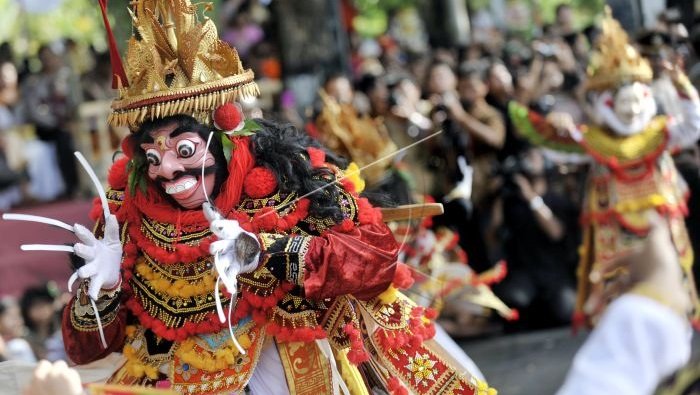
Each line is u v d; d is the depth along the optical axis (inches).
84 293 231.8
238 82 237.0
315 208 238.8
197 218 237.1
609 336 145.7
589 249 444.5
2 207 592.7
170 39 233.1
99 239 240.8
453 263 418.9
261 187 237.9
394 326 247.1
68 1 986.7
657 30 450.0
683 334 145.9
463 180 457.7
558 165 518.0
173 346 242.5
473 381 255.6
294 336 240.5
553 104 585.0
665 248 151.8
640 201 426.0
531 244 507.8
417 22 1104.8
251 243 223.6
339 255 232.2
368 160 376.2
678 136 426.9
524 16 1069.8
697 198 476.4
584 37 661.3
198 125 235.3
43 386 178.4
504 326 504.4
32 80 645.9
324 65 766.5
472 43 730.8
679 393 145.5
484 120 522.9
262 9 789.2
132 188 240.7
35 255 504.1
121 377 247.9
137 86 234.2
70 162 637.3
